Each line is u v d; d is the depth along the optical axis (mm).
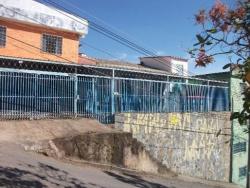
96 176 12523
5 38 21422
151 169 17062
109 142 15320
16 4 21625
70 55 23953
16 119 16062
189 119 22281
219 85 26094
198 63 4605
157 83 21016
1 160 10984
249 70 4199
